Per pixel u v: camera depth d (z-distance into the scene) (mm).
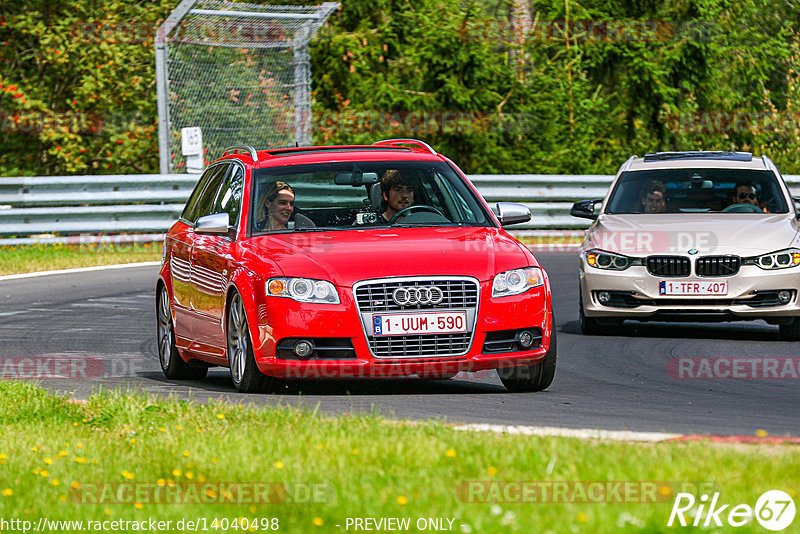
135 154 90625
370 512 16969
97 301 54219
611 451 20594
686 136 109812
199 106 85938
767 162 47906
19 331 45938
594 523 16078
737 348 40938
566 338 43844
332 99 99062
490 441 21547
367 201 33812
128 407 26859
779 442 21719
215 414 25531
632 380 34031
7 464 21656
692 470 18969
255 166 34219
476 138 96125
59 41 88812
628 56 107000
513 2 104562
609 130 107750
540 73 100500
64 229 75312
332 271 29641
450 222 33250
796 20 126125
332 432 22781
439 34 95375
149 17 92188
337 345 29500
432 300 29484
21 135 95375
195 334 34219
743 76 114938
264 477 19484
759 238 42594
